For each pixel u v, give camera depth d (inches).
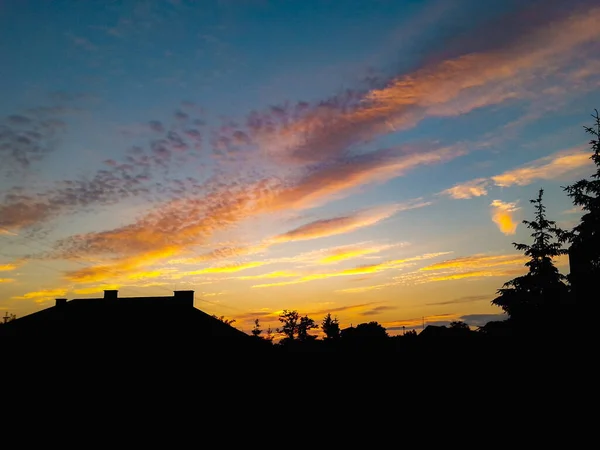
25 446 860.0
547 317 1090.7
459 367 1349.7
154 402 923.4
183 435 904.3
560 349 971.9
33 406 901.8
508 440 853.2
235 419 957.8
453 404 1165.7
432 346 1600.6
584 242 919.0
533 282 1168.8
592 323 911.0
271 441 967.6
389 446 891.4
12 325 1092.5
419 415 1136.8
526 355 1088.8
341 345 2009.1
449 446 854.5
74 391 921.5
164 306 1140.5
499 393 1090.7
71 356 972.6
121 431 886.4
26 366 953.5
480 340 1400.1
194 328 1053.8
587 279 935.0
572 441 798.5
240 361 1029.2
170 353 986.1
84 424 886.4
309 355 1498.5
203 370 984.9
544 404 930.1
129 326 1059.3
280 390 1067.3
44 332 1045.8
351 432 1026.1
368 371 1497.3
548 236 1191.6
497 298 1231.5
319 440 970.1
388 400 1290.6
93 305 1169.4
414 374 1455.5
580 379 888.9
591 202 911.7
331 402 1229.7
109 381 936.3
